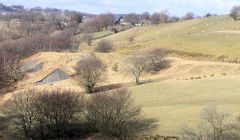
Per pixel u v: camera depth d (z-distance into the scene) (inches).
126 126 886.4
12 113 1044.5
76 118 980.6
